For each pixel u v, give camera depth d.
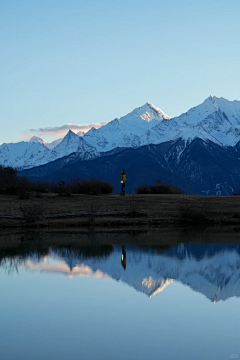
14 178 82.00
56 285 25.47
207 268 30.00
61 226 52.06
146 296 23.19
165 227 51.94
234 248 37.94
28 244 39.97
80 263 31.69
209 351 16.50
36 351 16.55
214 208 61.47
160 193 85.62
